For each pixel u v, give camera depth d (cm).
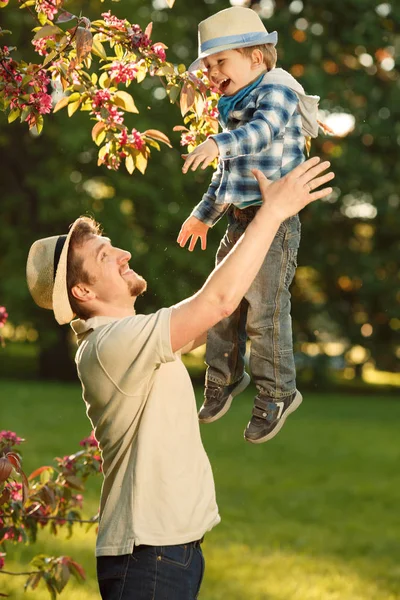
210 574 924
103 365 339
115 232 2312
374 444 1758
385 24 2511
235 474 1460
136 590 335
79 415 1902
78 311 370
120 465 346
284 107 361
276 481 1419
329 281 2753
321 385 2758
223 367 396
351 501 1300
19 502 518
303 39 2470
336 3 2470
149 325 333
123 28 449
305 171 332
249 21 374
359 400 2483
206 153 340
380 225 2628
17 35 2281
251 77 375
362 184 2489
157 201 2355
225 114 379
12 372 2878
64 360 2714
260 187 331
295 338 2720
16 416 1855
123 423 345
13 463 406
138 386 339
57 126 2347
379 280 2609
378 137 2498
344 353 2745
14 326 2528
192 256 2314
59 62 444
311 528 1142
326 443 1756
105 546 339
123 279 366
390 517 1212
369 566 978
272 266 379
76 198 2369
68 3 446
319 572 946
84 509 1132
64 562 555
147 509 338
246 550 1023
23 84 436
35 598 799
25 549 953
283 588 879
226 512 1212
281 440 1773
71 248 366
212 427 1894
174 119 2347
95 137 469
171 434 346
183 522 339
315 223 2575
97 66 1661
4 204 2552
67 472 544
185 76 444
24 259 2484
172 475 342
